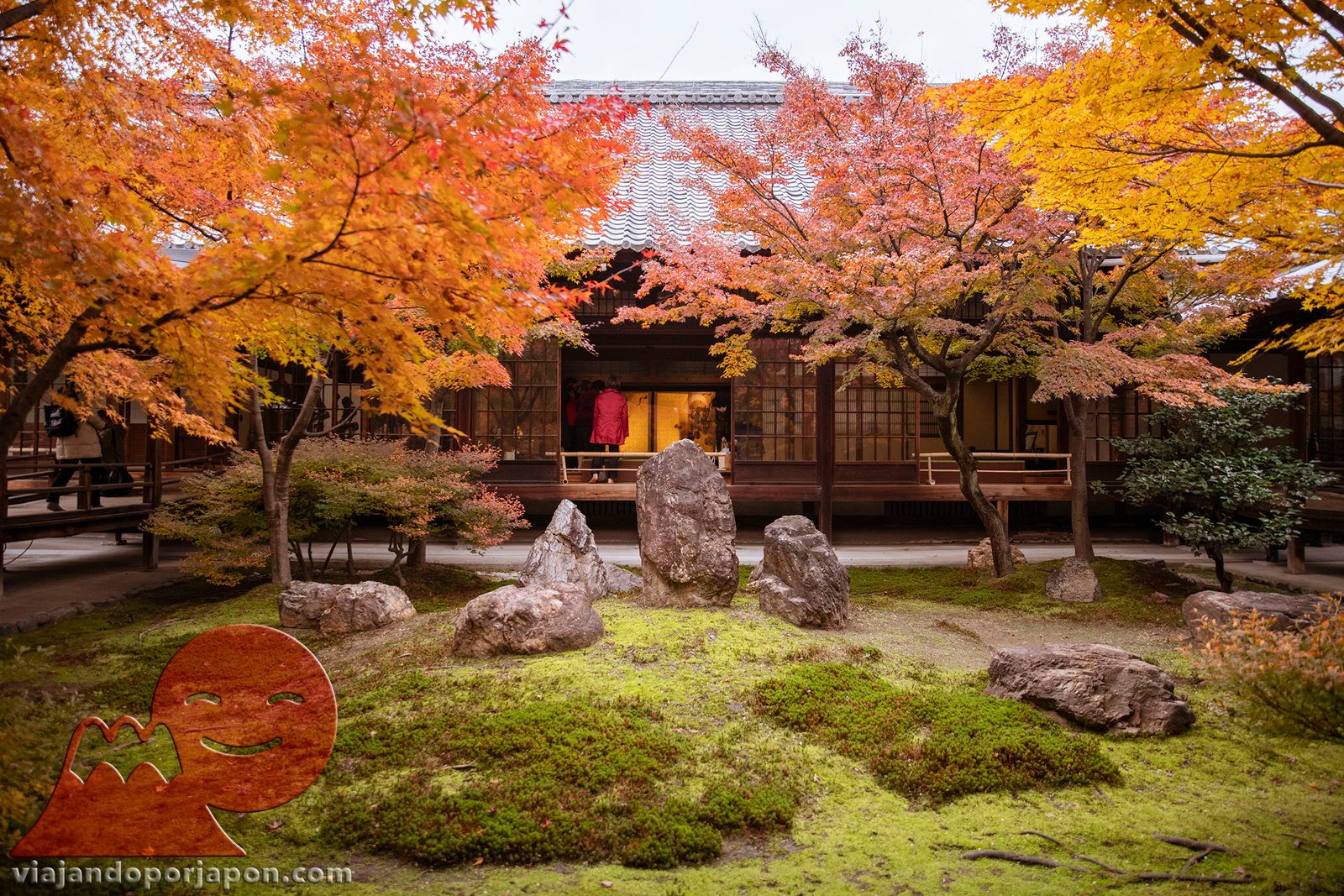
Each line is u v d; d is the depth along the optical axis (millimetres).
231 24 4547
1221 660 4082
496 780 4027
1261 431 9203
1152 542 13516
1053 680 5238
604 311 12992
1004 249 8961
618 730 4512
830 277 7668
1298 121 4941
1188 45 4098
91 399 5012
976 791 4250
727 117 17234
